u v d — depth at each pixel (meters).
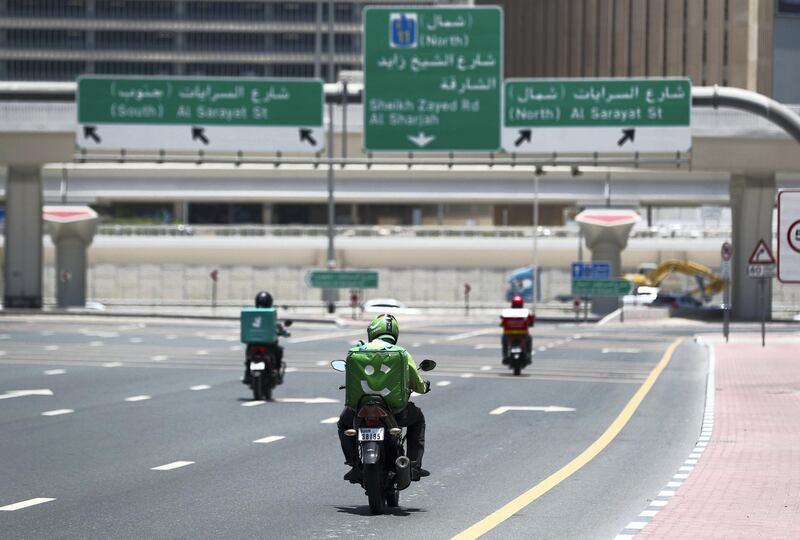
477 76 135.00
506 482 44.16
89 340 145.62
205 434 58.41
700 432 60.31
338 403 74.38
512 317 100.06
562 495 41.12
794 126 101.06
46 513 36.97
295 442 55.44
